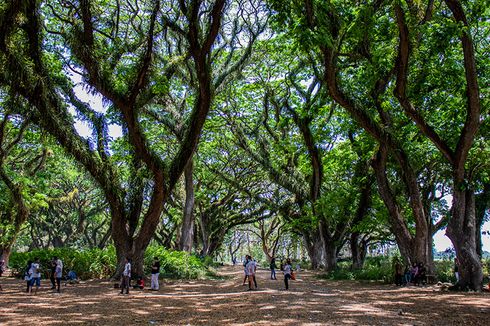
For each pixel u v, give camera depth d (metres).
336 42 15.99
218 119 32.34
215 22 17.91
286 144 31.42
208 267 32.03
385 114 20.84
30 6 16.64
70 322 9.86
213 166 39.84
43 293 16.05
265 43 27.89
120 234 21.23
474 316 11.03
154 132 33.16
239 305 12.93
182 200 36.91
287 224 38.44
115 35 21.36
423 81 18.31
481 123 18.95
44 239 64.00
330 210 27.41
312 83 27.77
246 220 47.03
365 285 21.61
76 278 20.31
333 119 31.11
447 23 15.05
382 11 19.39
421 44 17.94
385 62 17.89
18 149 32.53
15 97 18.14
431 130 18.16
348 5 16.61
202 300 14.35
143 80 19.00
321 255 39.69
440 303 13.66
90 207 49.66
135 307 12.51
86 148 19.88
